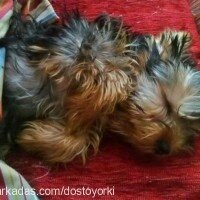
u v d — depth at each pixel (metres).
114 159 0.52
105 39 0.50
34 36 0.50
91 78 0.47
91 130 0.51
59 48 0.48
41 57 0.48
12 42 0.50
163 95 0.48
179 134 0.49
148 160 0.53
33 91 0.49
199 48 0.63
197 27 0.72
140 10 0.64
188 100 0.48
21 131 0.50
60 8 0.61
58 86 0.48
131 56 0.50
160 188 0.52
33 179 0.51
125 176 0.52
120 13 0.63
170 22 0.64
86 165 0.52
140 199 0.51
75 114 0.49
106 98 0.47
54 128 0.50
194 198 0.52
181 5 0.66
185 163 0.53
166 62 0.49
